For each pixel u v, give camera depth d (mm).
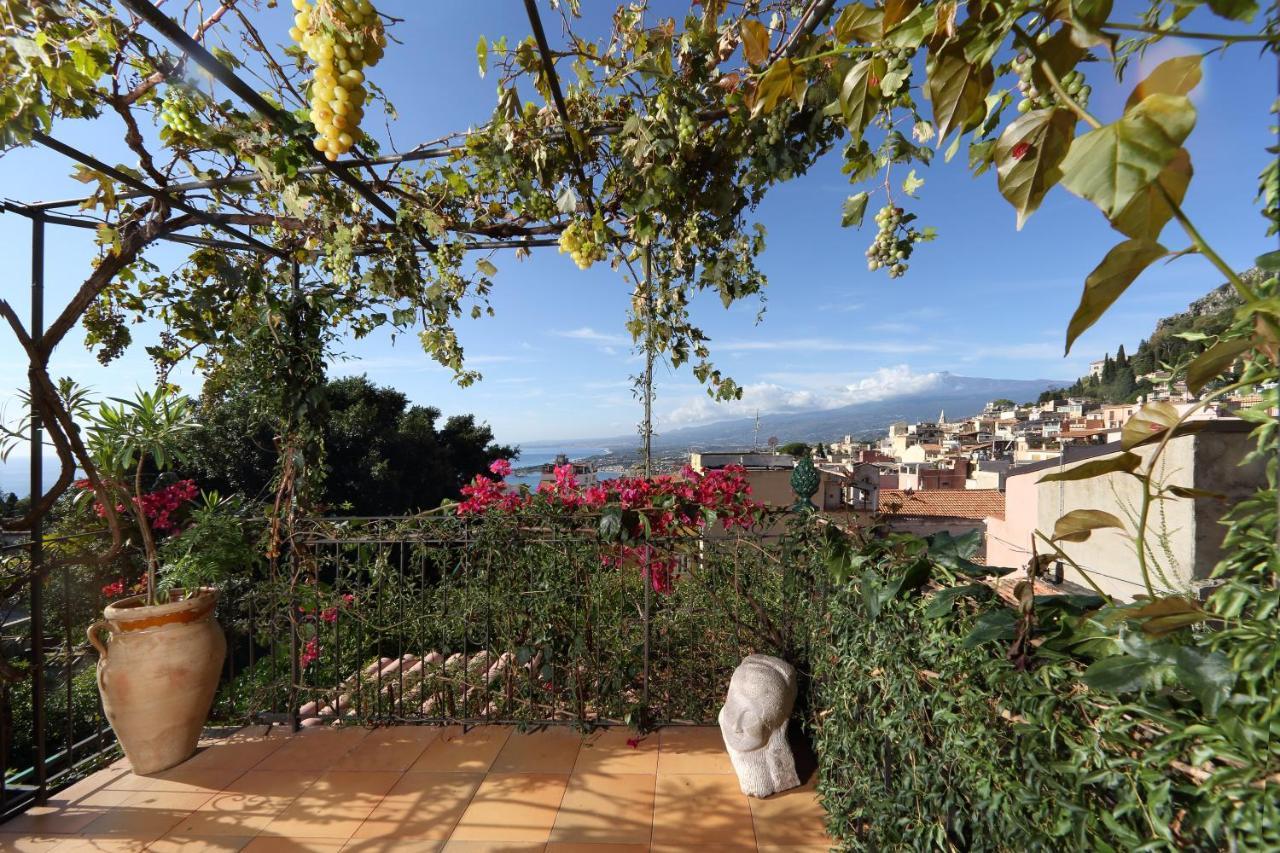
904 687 1557
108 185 2500
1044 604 1146
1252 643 677
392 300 3447
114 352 3393
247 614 3363
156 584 3105
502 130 2355
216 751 2967
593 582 3105
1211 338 917
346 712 3283
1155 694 802
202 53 1674
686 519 3135
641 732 3053
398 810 2482
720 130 2414
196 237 3080
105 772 2785
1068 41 749
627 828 2338
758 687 2592
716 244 2828
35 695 2596
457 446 20703
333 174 2439
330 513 3701
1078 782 867
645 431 5094
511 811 2461
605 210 2838
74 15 1744
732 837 2275
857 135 1273
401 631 3258
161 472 3389
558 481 3461
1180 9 633
